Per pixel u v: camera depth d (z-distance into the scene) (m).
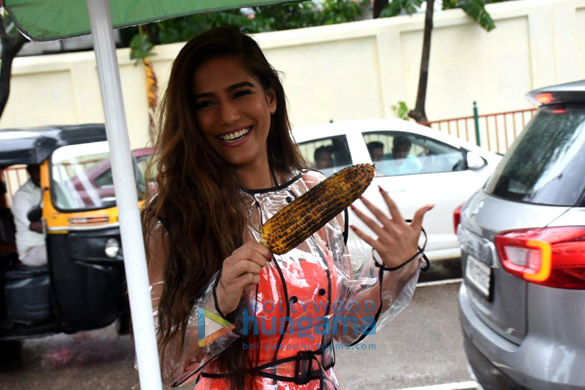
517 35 10.83
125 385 4.62
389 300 1.75
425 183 5.98
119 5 2.09
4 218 5.54
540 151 3.09
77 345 5.57
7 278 4.82
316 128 6.17
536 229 2.68
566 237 2.56
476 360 3.08
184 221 1.70
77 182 4.83
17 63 10.32
